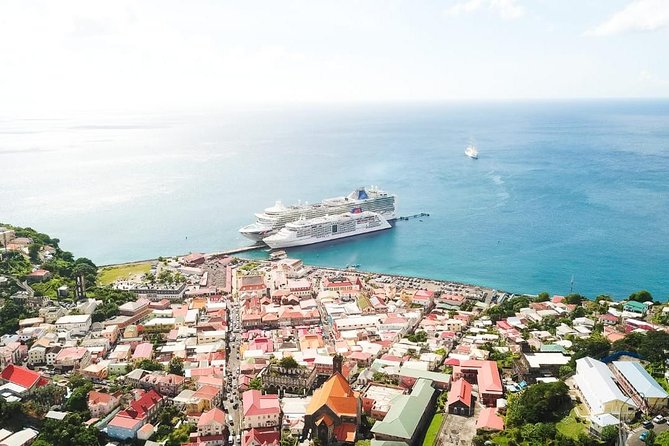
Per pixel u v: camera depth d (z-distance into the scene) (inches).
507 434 7810.0
